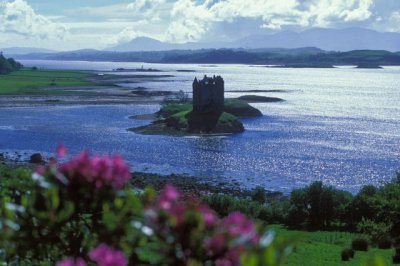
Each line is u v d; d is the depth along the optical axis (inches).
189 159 5634.8
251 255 288.2
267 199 4227.4
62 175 435.2
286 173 5078.7
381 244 3078.2
